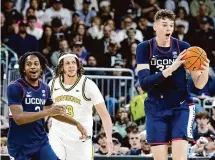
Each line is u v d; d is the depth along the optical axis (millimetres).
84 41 17344
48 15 17859
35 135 8523
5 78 14977
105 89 15039
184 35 18297
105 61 16906
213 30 18594
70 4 18188
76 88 9531
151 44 8438
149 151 12445
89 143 9648
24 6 17953
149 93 8477
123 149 12672
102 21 17969
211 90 15656
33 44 16953
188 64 8133
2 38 17234
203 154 11781
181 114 8352
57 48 17109
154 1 18703
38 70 8492
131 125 12766
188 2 18953
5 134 14164
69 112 9547
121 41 17250
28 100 8477
